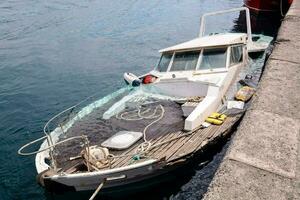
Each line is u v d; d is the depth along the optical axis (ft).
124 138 23.09
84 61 50.16
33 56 52.65
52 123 32.65
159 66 32.78
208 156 23.75
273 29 67.10
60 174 19.86
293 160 12.59
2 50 55.47
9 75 45.75
